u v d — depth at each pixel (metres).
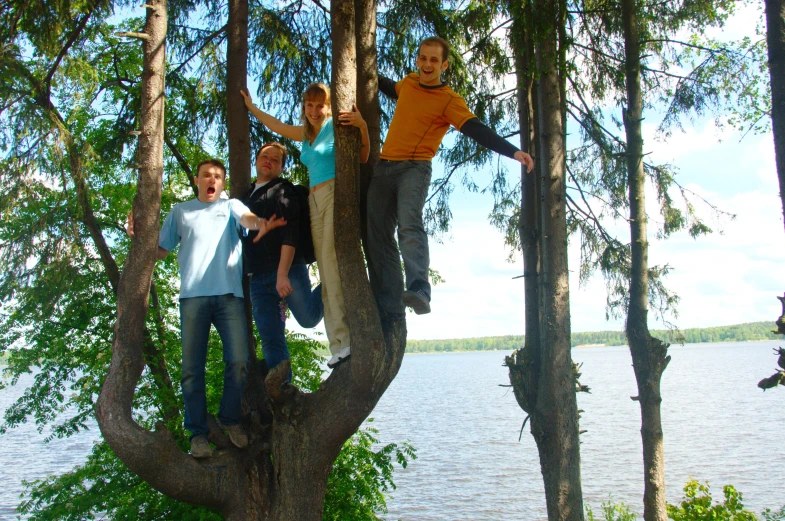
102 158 7.11
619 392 84.88
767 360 171.62
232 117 5.10
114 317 9.96
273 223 4.16
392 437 44.91
